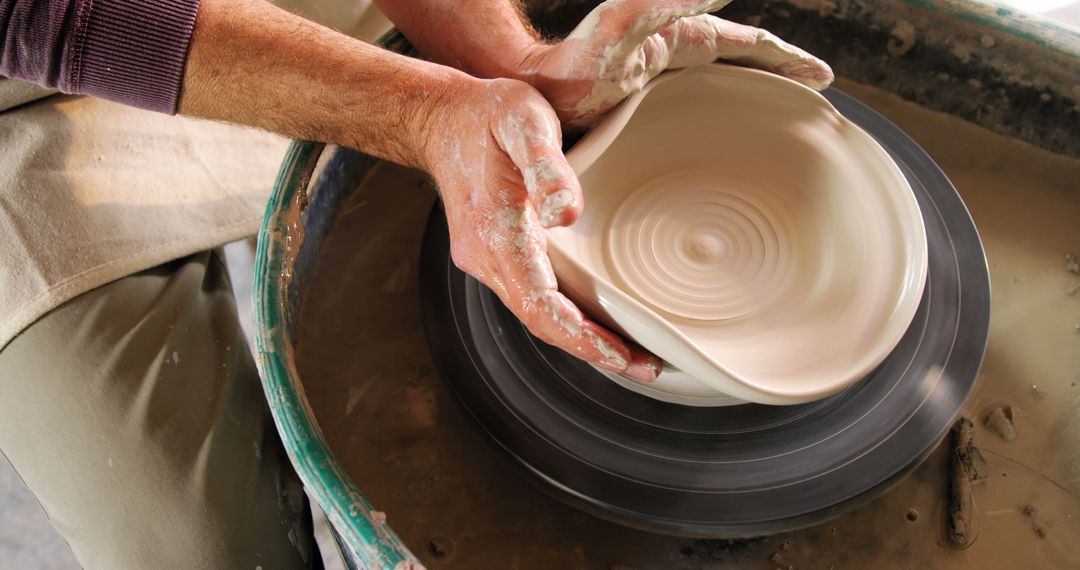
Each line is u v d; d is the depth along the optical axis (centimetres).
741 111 100
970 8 118
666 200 102
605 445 94
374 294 115
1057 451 100
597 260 96
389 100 95
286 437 84
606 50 89
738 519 90
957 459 100
